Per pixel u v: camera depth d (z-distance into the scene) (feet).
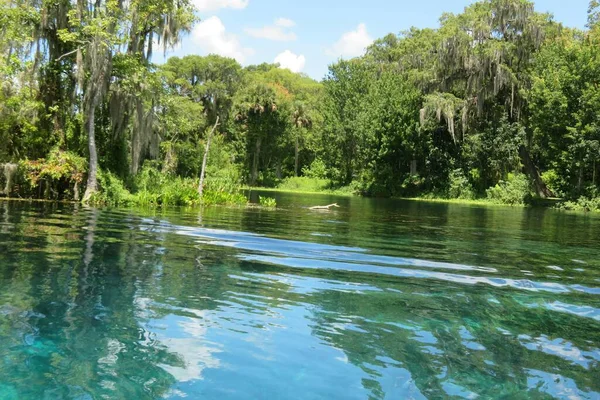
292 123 197.06
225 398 8.90
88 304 14.12
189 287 16.49
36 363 10.08
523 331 13.00
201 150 106.01
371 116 143.84
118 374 9.73
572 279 19.80
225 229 33.35
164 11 64.85
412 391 9.34
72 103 60.29
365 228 38.04
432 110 121.60
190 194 61.36
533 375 10.20
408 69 147.33
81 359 10.36
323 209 64.34
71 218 36.37
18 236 25.98
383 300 15.65
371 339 12.09
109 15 56.80
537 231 41.47
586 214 74.54
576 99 97.71
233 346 11.35
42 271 17.87
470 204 103.81
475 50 113.19
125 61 59.16
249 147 184.55
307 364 10.48
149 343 11.35
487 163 124.06
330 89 178.19
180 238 27.94
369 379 9.81
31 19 56.34
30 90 59.06
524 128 116.88
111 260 20.44
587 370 10.53
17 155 58.70
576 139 95.20
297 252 24.26
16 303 13.93
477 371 10.35
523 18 113.09
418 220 49.62
